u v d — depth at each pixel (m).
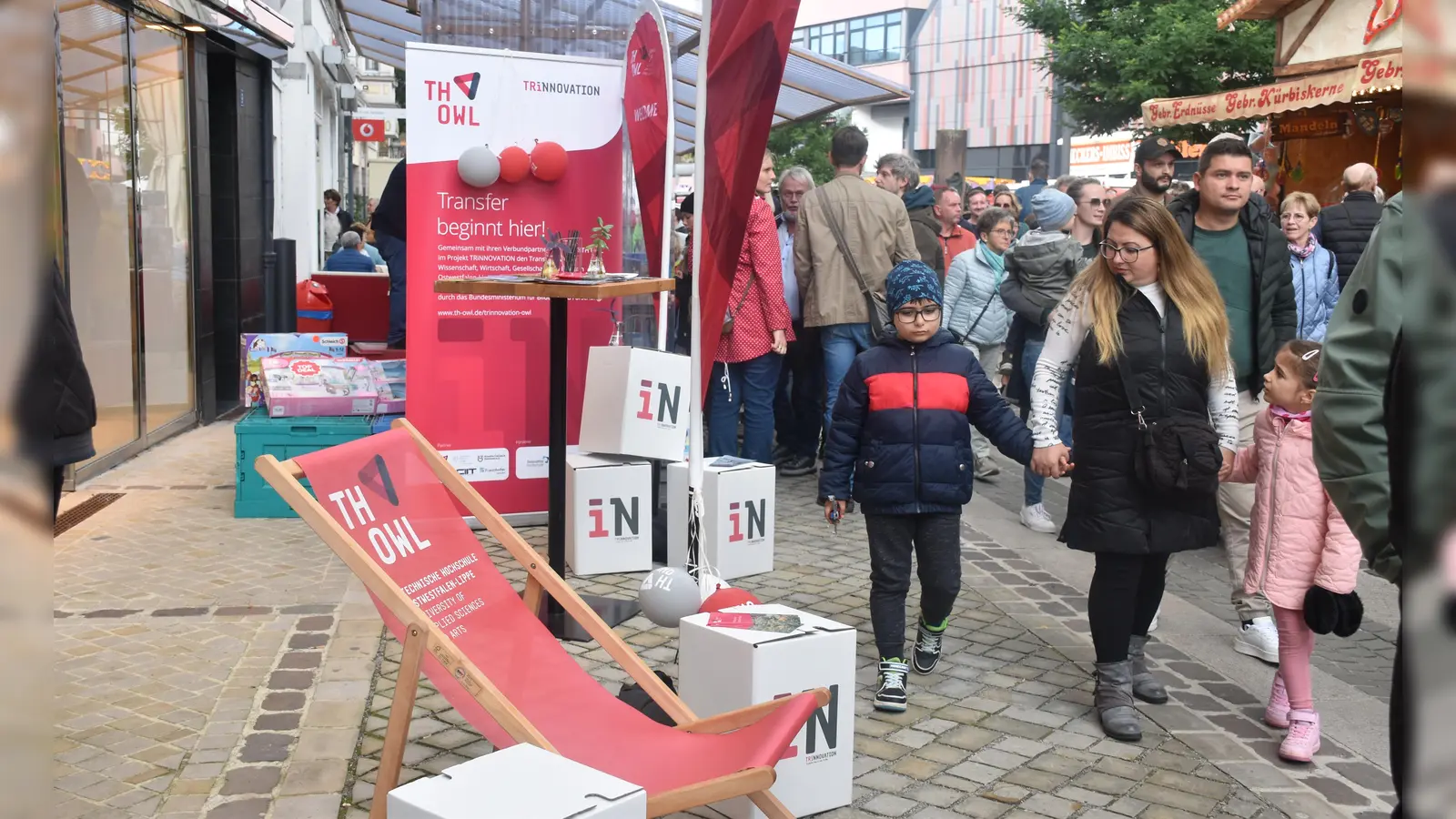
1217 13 25.53
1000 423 4.69
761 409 7.98
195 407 10.41
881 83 12.19
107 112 8.29
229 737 3.95
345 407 7.15
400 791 2.47
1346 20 13.25
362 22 14.59
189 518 6.96
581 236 7.11
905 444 4.62
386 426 7.13
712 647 3.71
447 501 3.78
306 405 7.05
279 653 4.77
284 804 3.49
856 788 3.84
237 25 10.23
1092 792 3.86
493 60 6.86
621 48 7.34
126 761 3.76
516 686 3.43
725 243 4.75
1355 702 4.82
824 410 8.35
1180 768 4.07
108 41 8.29
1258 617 5.30
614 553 6.31
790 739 3.11
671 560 6.40
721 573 6.23
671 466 6.34
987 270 8.64
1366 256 1.86
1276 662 5.19
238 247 11.09
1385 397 1.66
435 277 6.89
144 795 3.52
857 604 5.88
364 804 3.52
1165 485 4.17
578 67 7.02
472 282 5.21
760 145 4.57
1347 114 14.60
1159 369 4.34
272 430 6.97
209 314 10.62
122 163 8.58
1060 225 7.69
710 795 2.88
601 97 7.08
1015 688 4.81
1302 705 4.20
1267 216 5.62
